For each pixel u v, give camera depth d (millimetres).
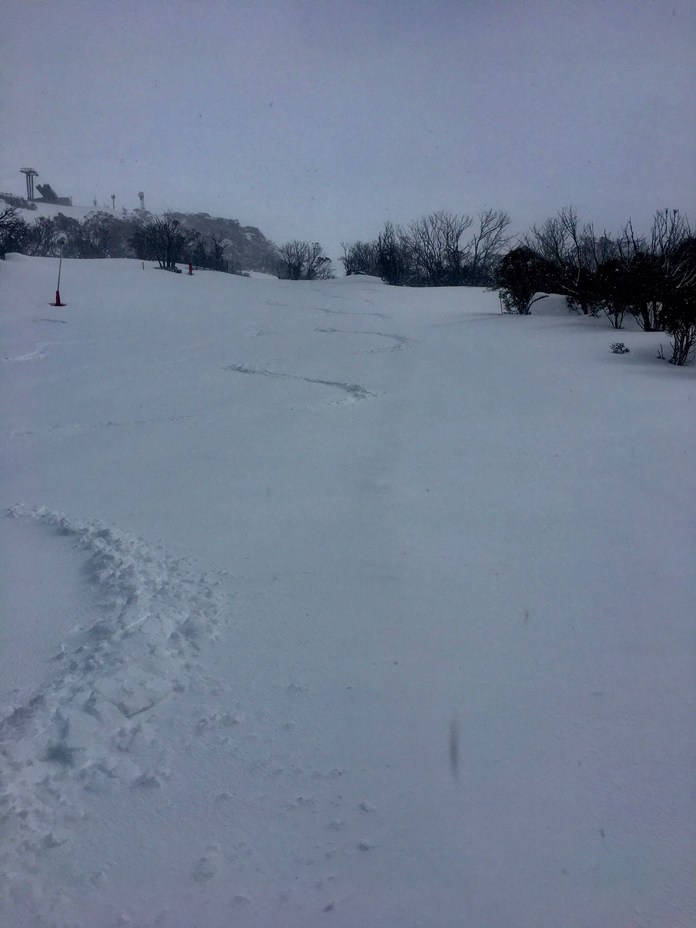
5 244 51844
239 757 2938
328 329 21844
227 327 22703
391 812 2609
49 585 4812
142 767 2898
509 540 5285
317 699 3324
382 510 6129
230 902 2266
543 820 2555
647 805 2609
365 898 2262
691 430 8195
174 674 3564
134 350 18672
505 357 14711
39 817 2637
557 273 23000
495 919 2174
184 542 5543
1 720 3248
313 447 8625
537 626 3965
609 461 7188
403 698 3311
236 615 4207
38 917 2229
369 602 4328
